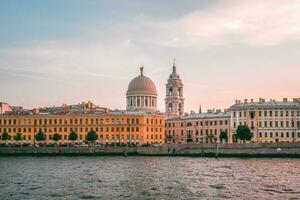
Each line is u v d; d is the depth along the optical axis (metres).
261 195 84.38
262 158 195.38
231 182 103.38
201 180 107.75
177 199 81.12
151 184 101.00
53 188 95.88
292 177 113.00
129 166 151.62
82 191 91.25
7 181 108.56
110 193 88.38
